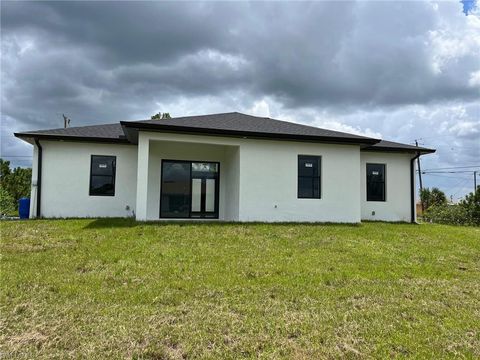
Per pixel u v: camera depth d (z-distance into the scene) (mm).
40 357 3195
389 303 4863
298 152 12375
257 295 4938
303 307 4578
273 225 10867
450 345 3664
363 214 14562
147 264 6242
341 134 12984
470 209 20656
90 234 8547
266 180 12047
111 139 13180
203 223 10828
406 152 14969
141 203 10852
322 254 7465
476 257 7980
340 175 12656
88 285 5078
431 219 22859
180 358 3270
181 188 13914
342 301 4875
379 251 7980
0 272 5547
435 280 6066
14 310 4168
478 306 4867
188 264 6332
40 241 7809
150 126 10609
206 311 4316
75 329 3736
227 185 13766
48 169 12984
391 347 3590
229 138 11789
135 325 3861
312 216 12305
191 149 14008
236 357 3295
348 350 3477
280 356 3336
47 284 5070
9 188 21344
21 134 12453
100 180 13438
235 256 7016
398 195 14953
